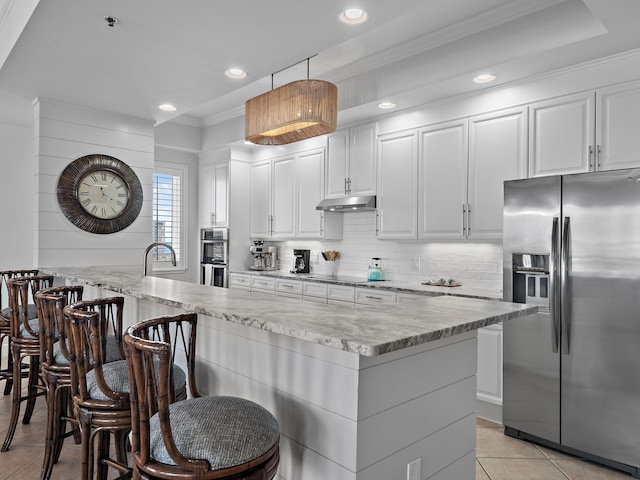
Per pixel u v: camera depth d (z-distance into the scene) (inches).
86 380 68.8
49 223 150.3
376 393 54.8
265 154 215.3
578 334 101.1
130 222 168.7
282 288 187.0
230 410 54.2
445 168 142.5
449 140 141.6
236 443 48.7
